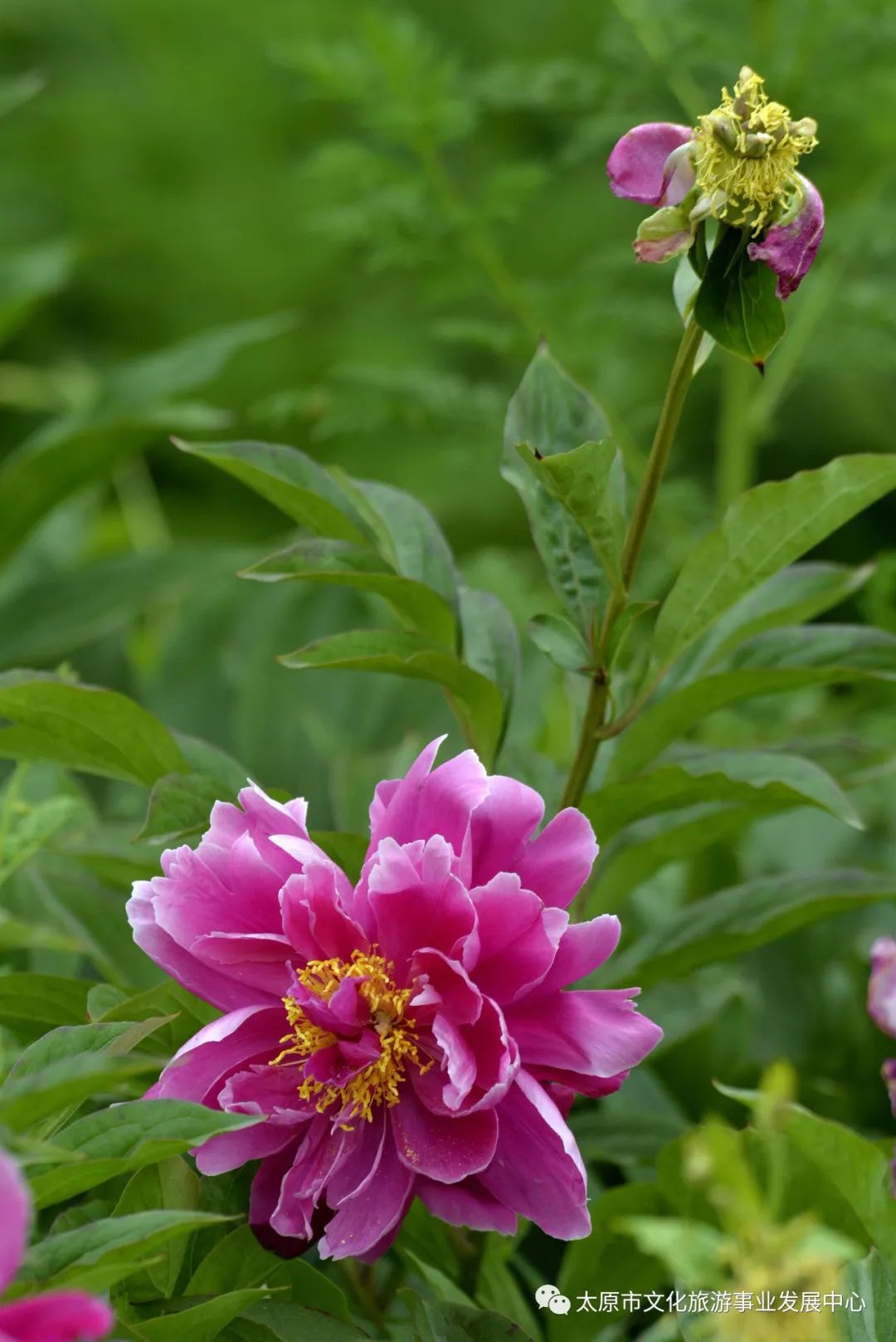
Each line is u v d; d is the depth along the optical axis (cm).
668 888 173
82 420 182
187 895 133
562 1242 149
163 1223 127
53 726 141
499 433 186
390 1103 132
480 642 146
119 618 183
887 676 141
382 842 132
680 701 142
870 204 185
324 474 144
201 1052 133
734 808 144
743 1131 138
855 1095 158
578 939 133
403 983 133
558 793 148
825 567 146
